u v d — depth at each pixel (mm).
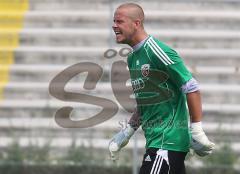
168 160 18438
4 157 34844
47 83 42844
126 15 18688
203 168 33969
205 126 39562
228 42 45000
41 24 47625
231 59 43438
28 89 42656
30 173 34438
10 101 42031
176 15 46906
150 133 18922
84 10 48750
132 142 37469
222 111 40812
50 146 37281
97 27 47500
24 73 43438
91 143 35812
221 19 46688
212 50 43844
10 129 40094
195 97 18141
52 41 46219
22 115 41250
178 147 18594
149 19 46844
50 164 34531
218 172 34062
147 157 18766
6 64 44188
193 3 47969
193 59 43562
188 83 18109
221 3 47875
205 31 45656
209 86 42188
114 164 34406
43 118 40500
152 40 18562
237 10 47469
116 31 18922
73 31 46719
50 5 48875
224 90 41969
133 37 18781
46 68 43406
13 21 47406
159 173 18391
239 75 42438
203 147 18141
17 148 35125
